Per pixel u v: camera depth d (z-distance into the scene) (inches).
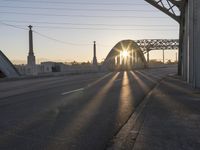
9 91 801.6
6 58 1517.0
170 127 338.0
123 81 1239.5
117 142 281.9
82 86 963.3
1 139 294.5
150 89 847.1
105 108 491.2
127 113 442.0
